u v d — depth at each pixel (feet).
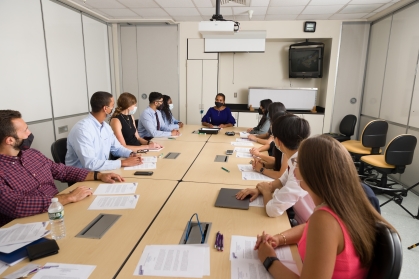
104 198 5.13
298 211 5.32
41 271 3.08
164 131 12.27
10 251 3.40
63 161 7.57
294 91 18.54
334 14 15.30
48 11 12.03
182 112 19.04
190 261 3.29
